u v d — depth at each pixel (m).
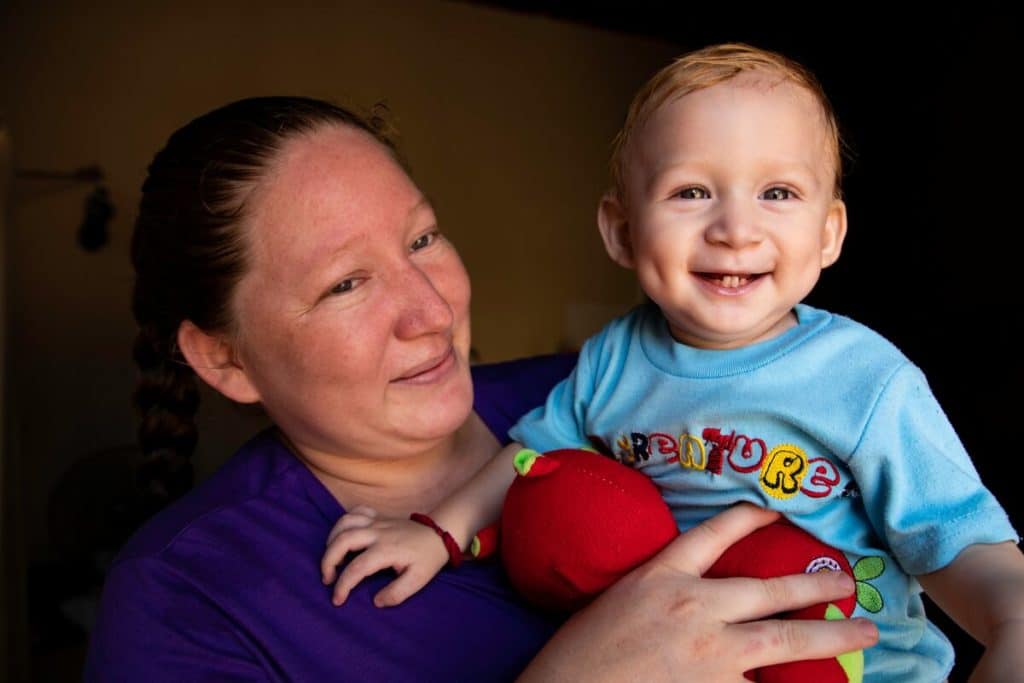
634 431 1.03
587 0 4.49
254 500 1.09
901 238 3.92
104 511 3.22
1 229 1.88
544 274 4.85
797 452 0.92
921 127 3.82
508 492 1.02
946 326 3.71
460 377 1.10
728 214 0.91
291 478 1.13
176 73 3.93
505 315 4.77
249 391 1.12
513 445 1.17
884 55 3.97
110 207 3.74
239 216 0.99
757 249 0.91
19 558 1.81
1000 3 3.40
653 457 1.01
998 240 3.44
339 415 1.04
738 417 0.94
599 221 1.10
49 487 3.67
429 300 1.02
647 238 0.97
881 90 3.99
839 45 4.18
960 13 3.60
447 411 1.07
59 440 3.70
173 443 1.34
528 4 4.52
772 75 0.94
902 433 0.89
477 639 1.01
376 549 1.02
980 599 0.79
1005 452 3.35
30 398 3.66
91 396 3.76
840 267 4.18
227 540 1.03
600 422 1.07
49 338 3.70
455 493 1.12
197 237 1.02
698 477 0.97
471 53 4.61
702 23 4.64
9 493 1.79
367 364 1.00
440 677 0.98
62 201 3.71
